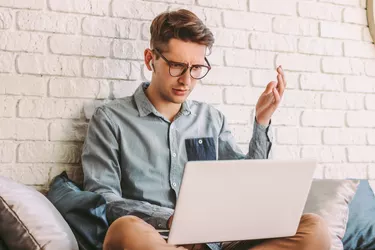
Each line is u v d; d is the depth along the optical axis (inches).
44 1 87.0
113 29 91.2
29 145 85.7
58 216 68.2
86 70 89.3
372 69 110.3
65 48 88.0
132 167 83.0
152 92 86.2
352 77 108.8
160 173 84.2
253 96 100.5
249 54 100.6
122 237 57.6
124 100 86.7
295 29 104.5
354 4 109.5
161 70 81.4
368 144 109.6
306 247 62.9
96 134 83.0
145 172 83.4
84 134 88.7
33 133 85.9
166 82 81.1
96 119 84.0
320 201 88.4
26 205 64.8
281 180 59.9
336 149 106.9
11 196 64.5
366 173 109.2
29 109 85.7
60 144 87.4
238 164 57.3
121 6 91.8
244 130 99.4
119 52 91.5
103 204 72.0
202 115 90.5
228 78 98.7
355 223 91.2
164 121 86.4
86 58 89.4
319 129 105.7
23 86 85.5
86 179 81.0
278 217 61.8
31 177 85.6
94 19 90.0
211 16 98.0
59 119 87.4
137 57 92.8
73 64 88.5
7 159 84.4
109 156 82.3
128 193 83.1
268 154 86.7
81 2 89.2
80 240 71.2
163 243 57.6
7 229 63.9
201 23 81.8
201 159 86.7
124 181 83.4
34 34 86.3
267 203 60.4
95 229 71.2
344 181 92.4
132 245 56.9
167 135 86.0
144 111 85.4
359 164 108.7
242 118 99.4
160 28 81.3
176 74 80.4
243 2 100.5
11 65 85.0
